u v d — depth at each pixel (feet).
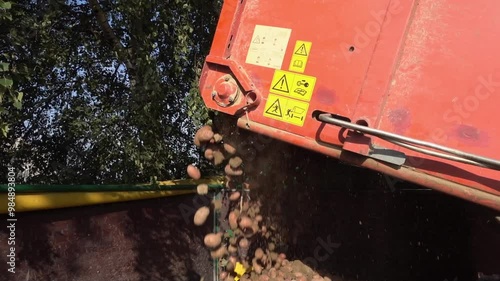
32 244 12.08
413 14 6.08
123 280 14.25
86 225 13.42
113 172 16.83
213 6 15.89
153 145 16.08
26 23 13.08
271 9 7.25
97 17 16.03
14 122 15.61
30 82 15.79
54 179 16.43
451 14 5.85
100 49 17.46
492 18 5.60
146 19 15.17
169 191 15.53
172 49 16.46
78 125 16.74
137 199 14.64
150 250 15.07
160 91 15.28
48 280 12.36
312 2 6.90
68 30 16.90
